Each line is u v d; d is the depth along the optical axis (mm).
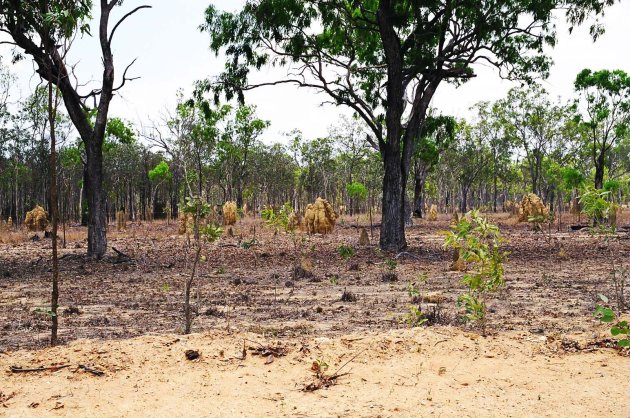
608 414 4762
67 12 7207
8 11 15609
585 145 58281
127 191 69688
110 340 7254
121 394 5340
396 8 22797
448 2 21312
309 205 34000
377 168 67250
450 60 23719
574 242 25781
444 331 7082
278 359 6195
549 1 20719
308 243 25672
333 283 14211
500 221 46875
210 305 11164
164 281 15070
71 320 9695
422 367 5930
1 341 8047
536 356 6273
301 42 23703
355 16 24125
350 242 27156
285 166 71625
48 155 40750
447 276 15352
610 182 39438
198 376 5738
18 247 27469
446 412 4852
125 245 27453
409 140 23359
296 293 12789
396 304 10945
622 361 6074
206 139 42531
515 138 60812
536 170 60188
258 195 78250
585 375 5688
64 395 5324
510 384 5496
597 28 20547
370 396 5238
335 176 73312
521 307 10352
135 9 19219
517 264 18219
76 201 63125
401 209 23031
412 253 21359
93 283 14805
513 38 23625
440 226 42531
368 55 26531
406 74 23484
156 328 8883
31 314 10305
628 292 11961
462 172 69812
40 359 6141
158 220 59844
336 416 4805
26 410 5020
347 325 8859
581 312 9633
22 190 59656
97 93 19766
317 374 5750
